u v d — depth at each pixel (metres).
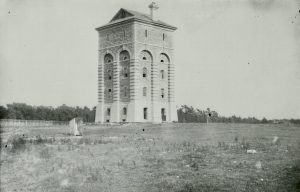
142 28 66.81
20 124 65.06
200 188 18.52
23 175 22.69
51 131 49.91
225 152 25.61
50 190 19.94
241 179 19.41
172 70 71.06
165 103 70.25
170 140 34.19
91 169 22.92
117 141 34.25
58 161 25.31
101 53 71.19
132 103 65.50
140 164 23.50
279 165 21.38
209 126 45.81
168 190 18.62
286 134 34.22
